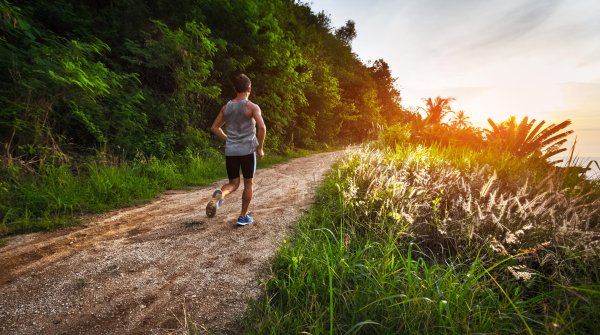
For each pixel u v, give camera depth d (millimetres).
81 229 3562
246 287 2332
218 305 2111
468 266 2408
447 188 3729
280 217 4094
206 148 9562
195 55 9320
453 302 1777
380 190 3662
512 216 2736
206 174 7812
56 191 4371
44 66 5258
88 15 7664
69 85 5598
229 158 3643
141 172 6523
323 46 33125
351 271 2195
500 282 2246
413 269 2299
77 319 1924
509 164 5285
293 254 2541
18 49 5219
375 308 1830
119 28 8203
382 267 2232
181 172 7578
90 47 6129
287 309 1991
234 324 1921
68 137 6332
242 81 3559
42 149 5078
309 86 21500
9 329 1793
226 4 11109
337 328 1740
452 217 3035
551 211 2539
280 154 15633
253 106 3529
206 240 3262
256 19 12656
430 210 3246
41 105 5309
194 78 9273
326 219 3621
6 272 2455
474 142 8875
